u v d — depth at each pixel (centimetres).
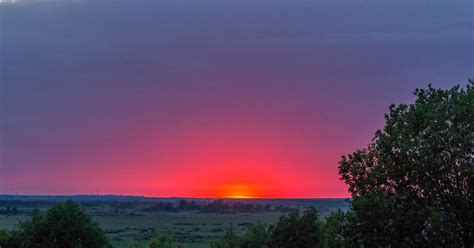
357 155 2272
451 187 2062
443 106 2102
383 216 2039
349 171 2269
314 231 3697
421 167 2047
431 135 2070
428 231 2009
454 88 2202
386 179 2147
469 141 2012
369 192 2134
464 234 2044
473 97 2091
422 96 2258
